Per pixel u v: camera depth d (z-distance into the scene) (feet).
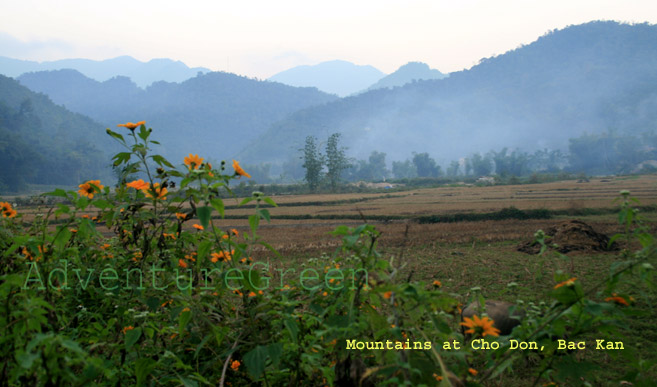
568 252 45.27
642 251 7.26
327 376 7.50
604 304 7.00
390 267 7.30
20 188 411.75
